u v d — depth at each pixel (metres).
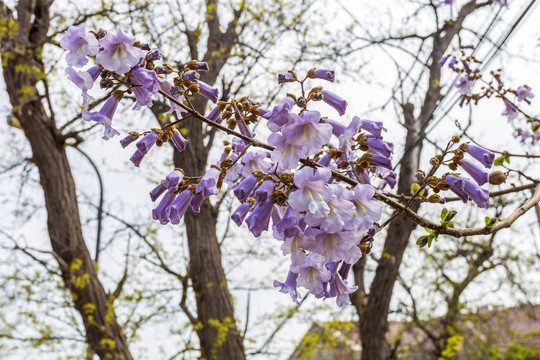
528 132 5.66
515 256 15.62
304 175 1.96
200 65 2.28
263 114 2.37
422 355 16.59
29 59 8.77
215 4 9.96
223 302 9.18
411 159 9.76
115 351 8.42
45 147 8.89
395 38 10.49
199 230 9.39
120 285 10.09
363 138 2.32
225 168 2.30
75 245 8.70
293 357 11.10
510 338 15.84
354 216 2.01
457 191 2.42
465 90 5.61
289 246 2.12
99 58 2.03
